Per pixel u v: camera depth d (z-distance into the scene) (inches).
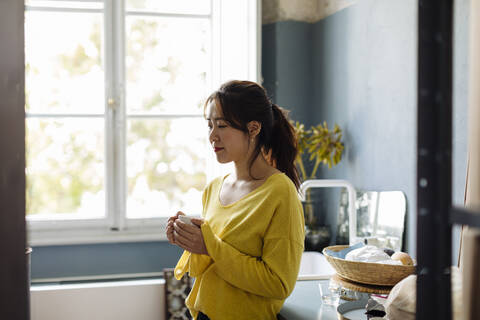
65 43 106.3
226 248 46.3
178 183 113.7
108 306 86.0
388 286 52.7
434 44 18.2
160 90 111.7
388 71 78.7
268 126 51.5
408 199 73.2
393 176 77.4
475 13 19.1
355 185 90.0
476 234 18.3
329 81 100.5
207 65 112.7
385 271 51.1
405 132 73.9
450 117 18.3
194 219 47.9
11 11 17.7
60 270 102.5
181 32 111.7
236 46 103.8
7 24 17.7
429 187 18.3
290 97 108.0
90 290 85.1
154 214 110.8
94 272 103.9
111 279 103.7
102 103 108.1
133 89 110.2
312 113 108.6
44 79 105.7
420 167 18.4
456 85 61.9
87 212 109.0
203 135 114.0
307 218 97.7
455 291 26.8
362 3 87.0
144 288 88.1
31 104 105.2
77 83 107.3
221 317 47.9
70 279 102.3
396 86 76.4
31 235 102.7
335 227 97.9
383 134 80.3
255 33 100.1
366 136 86.0
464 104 60.2
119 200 107.6
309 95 109.3
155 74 111.1
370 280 52.6
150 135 111.5
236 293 47.9
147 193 112.0
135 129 110.7
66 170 107.8
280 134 53.9
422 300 18.4
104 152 108.3
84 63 107.4
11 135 17.7
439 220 18.1
